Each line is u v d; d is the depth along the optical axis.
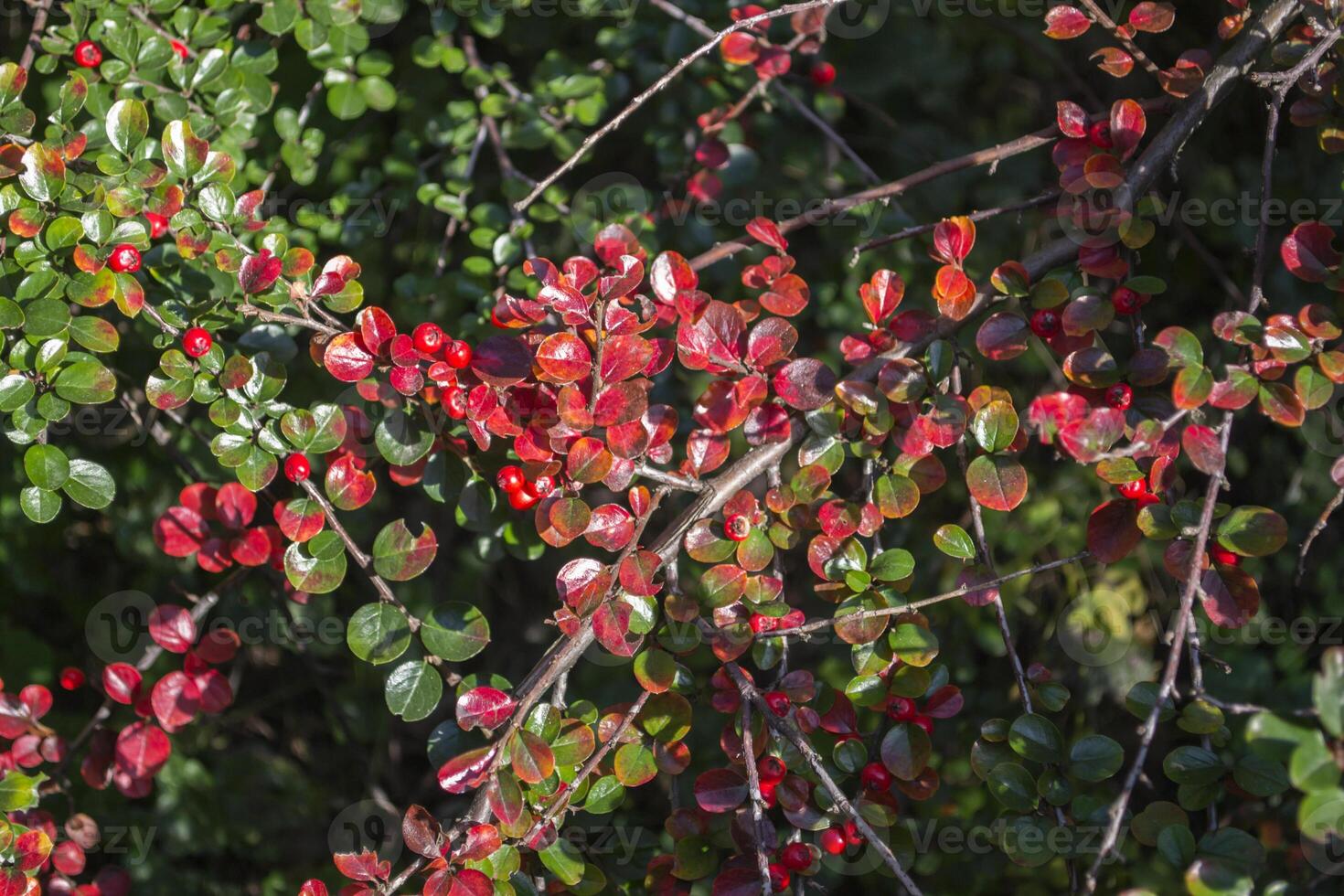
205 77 0.81
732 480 0.75
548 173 0.93
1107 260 0.75
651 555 0.73
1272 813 0.77
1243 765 0.72
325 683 0.97
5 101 0.76
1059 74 1.00
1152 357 0.73
